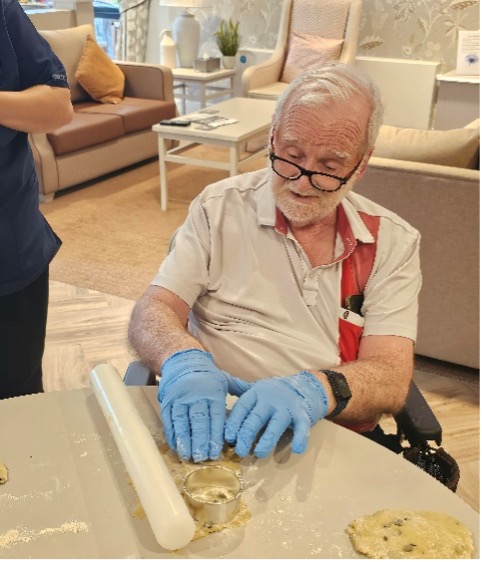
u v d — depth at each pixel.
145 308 1.30
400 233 1.35
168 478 0.78
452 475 1.28
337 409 1.07
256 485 0.89
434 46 5.45
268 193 1.35
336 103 1.19
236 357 1.33
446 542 0.80
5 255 1.47
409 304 1.33
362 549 0.79
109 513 0.83
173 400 0.99
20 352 1.58
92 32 4.91
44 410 1.01
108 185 4.52
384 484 0.91
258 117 4.18
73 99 4.77
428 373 2.53
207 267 1.38
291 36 5.47
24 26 1.41
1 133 1.37
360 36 5.65
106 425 0.98
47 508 0.83
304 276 1.33
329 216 1.33
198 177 4.71
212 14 6.25
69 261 3.37
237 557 0.78
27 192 1.50
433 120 5.56
